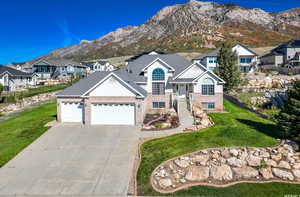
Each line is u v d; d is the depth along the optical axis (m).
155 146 15.74
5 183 11.61
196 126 19.73
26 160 14.35
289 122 13.90
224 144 14.16
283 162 12.41
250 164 12.51
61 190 10.96
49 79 64.69
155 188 11.14
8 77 48.53
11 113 30.56
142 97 21.55
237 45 57.47
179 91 30.44
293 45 63.41
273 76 42.03
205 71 27.28
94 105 22.16
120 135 18.89
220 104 27.22
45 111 30.09
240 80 37.09
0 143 17.52
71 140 17.86
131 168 13.13
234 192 10.73
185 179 11.86
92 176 12.27
